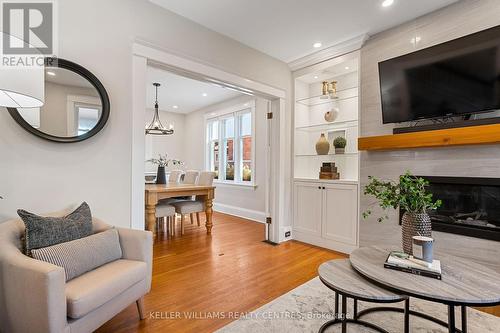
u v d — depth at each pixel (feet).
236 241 12.28
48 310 3.82
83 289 4.39
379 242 9.44
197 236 13.14
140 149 7.52
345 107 11.97
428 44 8.33
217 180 20.49
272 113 12.32
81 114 6.46
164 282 7.93
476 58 7.12
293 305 6.66
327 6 7.95
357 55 10.15
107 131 6.95
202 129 22.39
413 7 8.01
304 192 12.10
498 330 5.69
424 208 5.58
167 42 8.05
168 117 23.71
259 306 6.61
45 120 5.97
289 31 9.41
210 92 17.53
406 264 4.98
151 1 7.69
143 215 7.59
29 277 3.94
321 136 12.19
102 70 6.83
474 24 7.47
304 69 12.02
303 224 12.14
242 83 10.27
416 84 8.28
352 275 5.06
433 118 8.12
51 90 6.07
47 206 6.07
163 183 15.30
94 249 5.23
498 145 7.06
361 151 9.98
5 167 5.55
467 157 7.57
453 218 8.00
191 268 9.02
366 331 5.60
